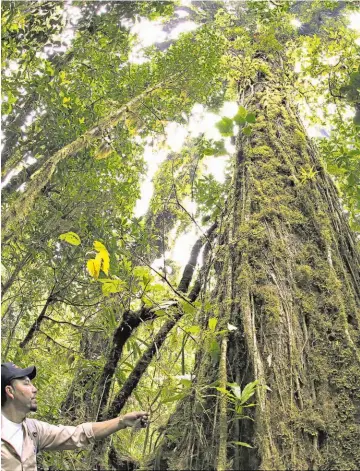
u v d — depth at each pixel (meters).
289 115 3.39
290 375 2.04
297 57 4.32
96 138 3.28
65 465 2.56
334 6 4.64
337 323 2.24
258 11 4.35
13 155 3.38
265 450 1.83
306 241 2.58
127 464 2.46
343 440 1.91
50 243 3.28
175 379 2.15
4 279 3.45
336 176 3.36
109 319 2.75
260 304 2.27
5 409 2.29
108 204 3.46
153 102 3.73
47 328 3.32
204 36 3.82
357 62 4.02
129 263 2.82
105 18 3.64
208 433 2.03
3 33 3.10
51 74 3.30
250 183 2.83
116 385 3.03
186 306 2.35
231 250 2.55
